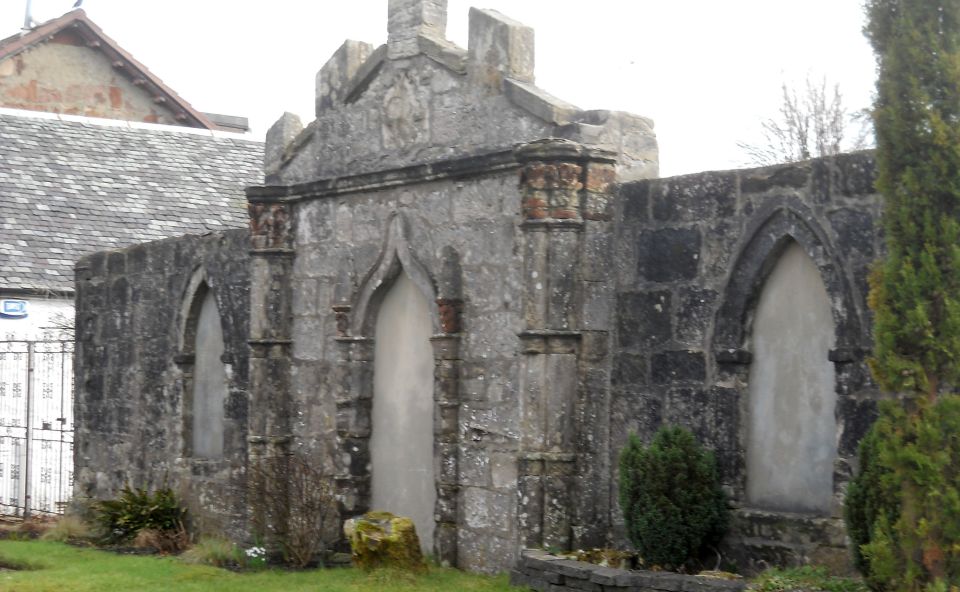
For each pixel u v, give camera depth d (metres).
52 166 24.77
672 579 9.93
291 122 14.96
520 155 11.60
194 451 16.64
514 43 12.36
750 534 10.44
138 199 24.81
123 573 13.46
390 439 13.73
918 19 8.29
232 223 25.19
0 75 31.05
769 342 10.59
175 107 32.72
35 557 14.81
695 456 10.64
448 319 12.69
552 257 11.47
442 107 12.98
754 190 10.61
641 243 11.42
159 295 17.20
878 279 8.37
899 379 8.17
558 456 11.38
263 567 13.54
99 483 18.36
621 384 11.51
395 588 11.73
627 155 11.95
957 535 7.97
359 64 14.21
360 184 13.71
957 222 8.09
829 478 10.11
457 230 12.77
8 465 21.11
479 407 12.46
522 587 11.16
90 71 31.97
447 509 12.66
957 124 8.12
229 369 15.83
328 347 14.30
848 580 9.33
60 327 21.77
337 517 13.94
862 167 9.84
